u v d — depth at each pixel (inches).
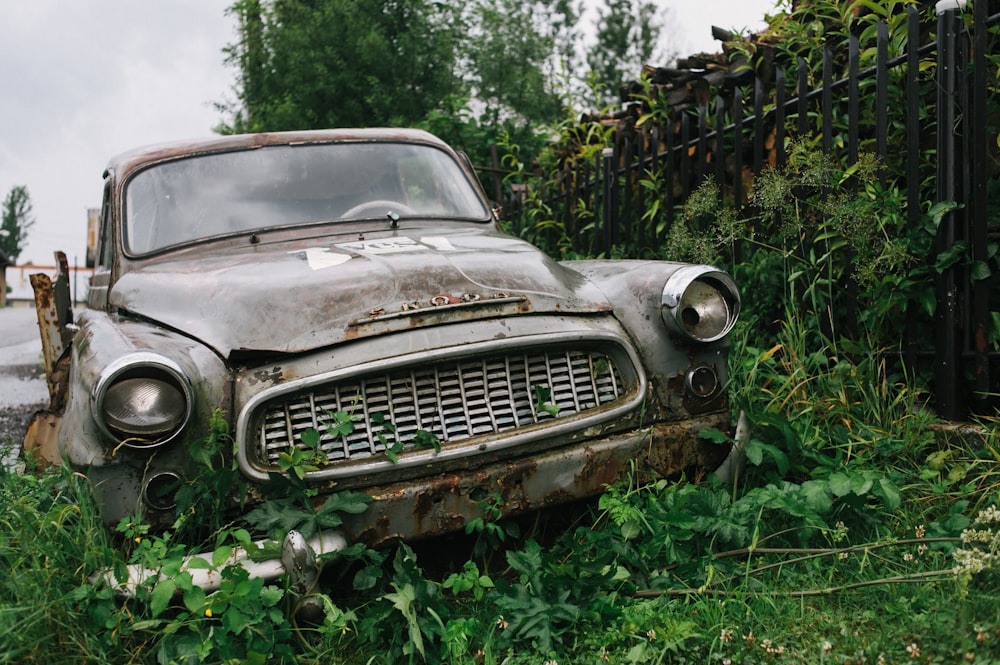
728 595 94.2
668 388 115.5
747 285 169.3
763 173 168.9
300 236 144.0
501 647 90.8
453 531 101.2
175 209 147.8
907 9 140.6
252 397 96.9
